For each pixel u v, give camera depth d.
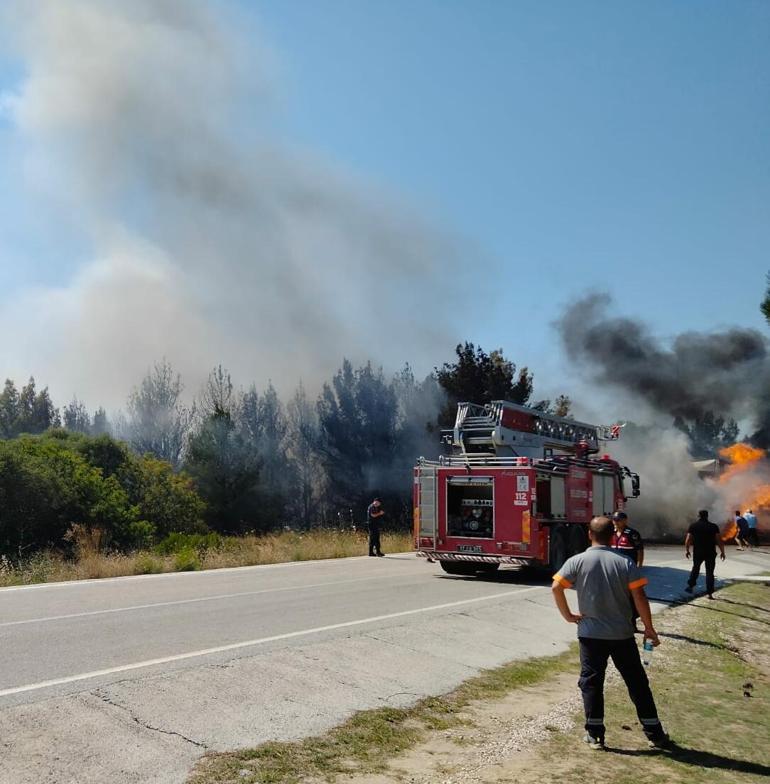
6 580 14.51
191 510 38.56
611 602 5.97
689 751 5.92
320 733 5.89
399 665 8.06
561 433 19.72
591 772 5.36
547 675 8.37
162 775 4.90
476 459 16.86
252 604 11.48
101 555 19.64
